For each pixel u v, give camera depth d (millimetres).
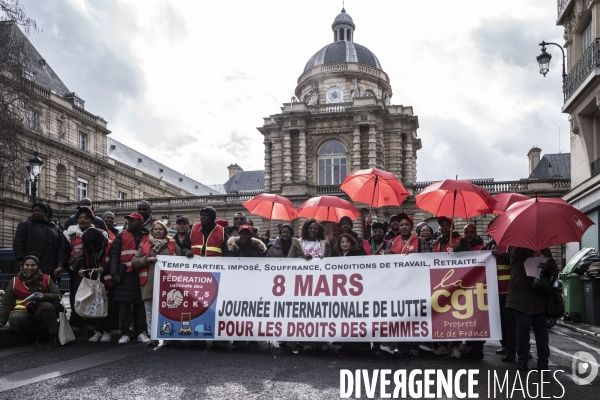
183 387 5434
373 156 37906
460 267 7359
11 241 36781
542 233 5848
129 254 8305
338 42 48625
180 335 7777
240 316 7742
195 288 7918
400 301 7402
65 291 22859
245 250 8273
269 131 41531
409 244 8094
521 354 6426
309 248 8148
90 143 47219
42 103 40438
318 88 46125
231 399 5004
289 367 6480
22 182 19078
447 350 7738
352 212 9680
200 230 8578
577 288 12961
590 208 17719
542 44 17812
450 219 7855
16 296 8031
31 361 6727
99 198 48062
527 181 33281
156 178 61156
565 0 19734
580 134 19312
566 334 10914
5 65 17406
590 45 17156
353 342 7711
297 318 7621
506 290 7430
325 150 39719
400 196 9594
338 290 7621
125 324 8391
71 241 8531
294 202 37031
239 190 81938
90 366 6410
